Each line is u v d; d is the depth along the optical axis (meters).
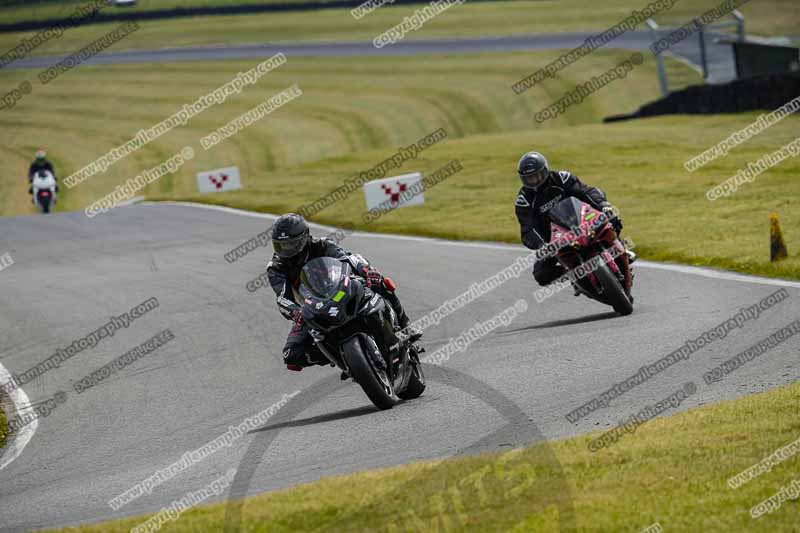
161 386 39.16
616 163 105.88
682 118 136.25
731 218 67.06
